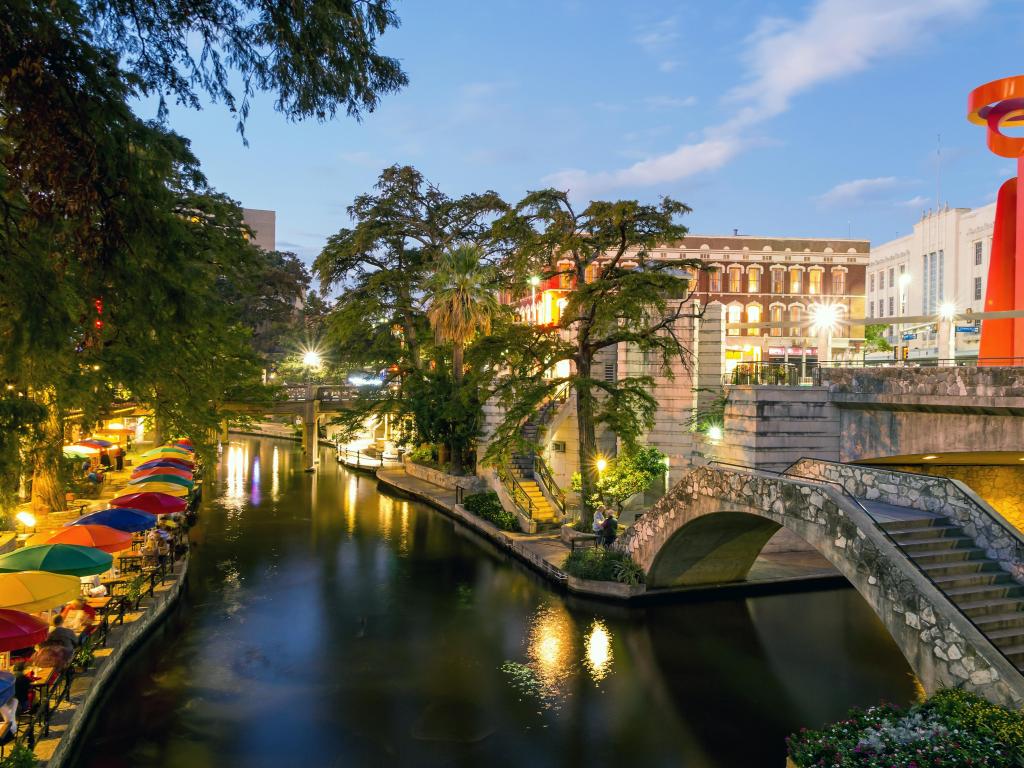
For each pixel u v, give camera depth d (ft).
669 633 56.39
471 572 74.28
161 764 37.01
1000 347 82.64
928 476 44.80
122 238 30.55
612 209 71.10
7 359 29.25
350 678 47.88
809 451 69.97
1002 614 36.88
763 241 194.29
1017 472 73.87
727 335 191.42
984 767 27.32
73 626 46.09
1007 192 83.30
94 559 45.21
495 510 96.22
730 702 44.86
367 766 37.14
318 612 61.11
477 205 129.80
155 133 33.35
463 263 112.27
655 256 187.52
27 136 27.73
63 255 31.71
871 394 65.77
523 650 53.06
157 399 62.75
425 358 140.56
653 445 94.94
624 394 78.74
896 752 29.12
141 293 33.17
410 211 131.54
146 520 57.77
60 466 48.03
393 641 54.60
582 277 79.66
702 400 93.66
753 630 57.26
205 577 71.00
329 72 32.50
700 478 55.72
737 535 61.16
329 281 136.77
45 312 29.12
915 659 35.68
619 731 41.11
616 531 72.74
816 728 41.55
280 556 79.97
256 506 111.14
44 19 26.63
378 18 32.99
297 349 224.33
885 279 253.44
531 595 66.28
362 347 146.92
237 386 120.47
